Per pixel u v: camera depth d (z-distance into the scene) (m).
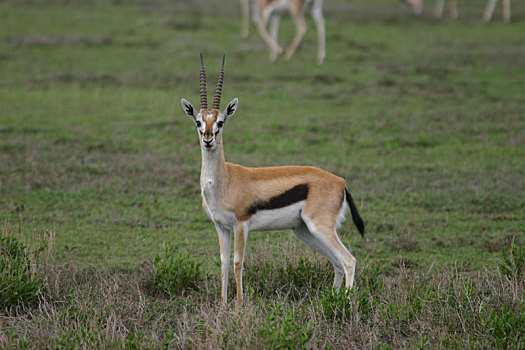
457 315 13.38
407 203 24.09
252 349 11.81
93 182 25.95
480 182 26.22
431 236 20.59
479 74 47.22
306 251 17.64
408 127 35.53
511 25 63.16
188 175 27.48
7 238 16.08
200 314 13.77
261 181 14.70
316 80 45.81
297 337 11.88
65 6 66.31
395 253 19.20
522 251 16.25
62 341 12.09
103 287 15.47
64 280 15.89
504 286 14.80
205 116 14.27
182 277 16.00
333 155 30.92
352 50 54.25
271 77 46.34
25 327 12.98
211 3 73.50
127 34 57.06
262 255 17.14
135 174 27.38
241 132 34.69
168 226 21.77
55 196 24.17
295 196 14.83
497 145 32.25
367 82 45.50
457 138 33.59
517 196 24.31
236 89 43.44
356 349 12.34
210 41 55.75
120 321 13.30
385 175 27.55
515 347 11.74
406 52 53.56
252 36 58.34
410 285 15.29
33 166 27.55
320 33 50.72
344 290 14.06
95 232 20.78
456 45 55.75
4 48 51.34
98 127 35.16
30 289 14.55
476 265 17.88
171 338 12.70
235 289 15.74
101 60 49.81
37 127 34.53
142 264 17.41
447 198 24.38
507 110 38.56
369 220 22.16
